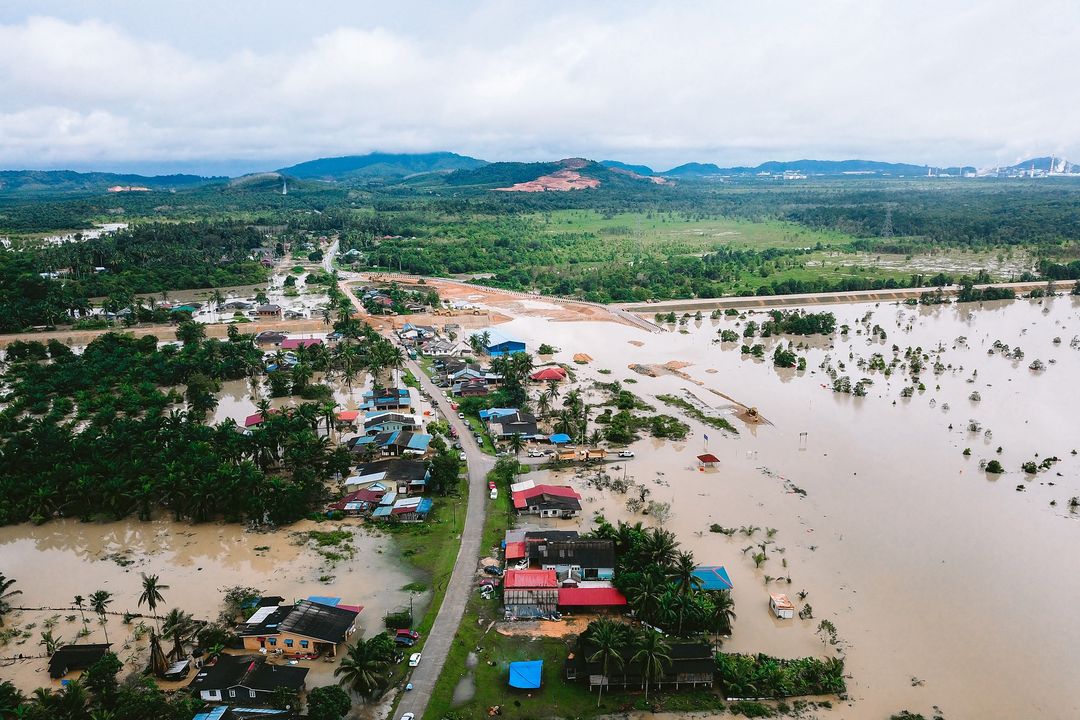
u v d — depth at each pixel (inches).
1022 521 5049.2
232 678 3324.3
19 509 5044.3
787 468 5979.3
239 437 5728.3
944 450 6353.3
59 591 4247.0
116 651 3671.3
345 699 3147.1
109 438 5703.7
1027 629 3858.3
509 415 6801.2
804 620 3919.8
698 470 5920.3
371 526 5000.0
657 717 3228.3
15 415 6948.8
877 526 4977.9
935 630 3843.5
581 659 3511.3
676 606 3759.8
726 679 3410.4
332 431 6796.3
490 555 4569.4
